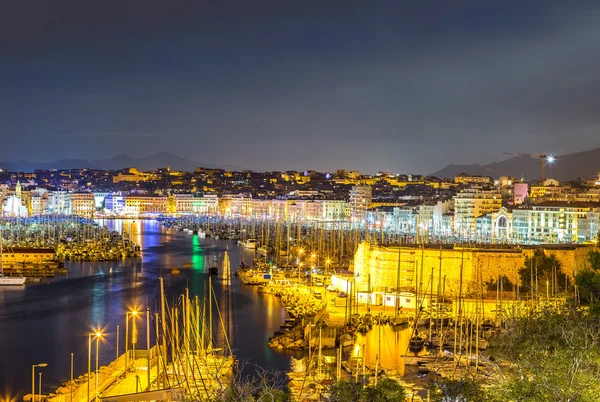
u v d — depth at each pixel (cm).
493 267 19662
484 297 18375
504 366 9431
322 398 8425
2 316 17950
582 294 12688
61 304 19625
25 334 15950
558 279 19275
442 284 19738
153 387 11181
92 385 11494
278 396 7956
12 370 13175
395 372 12256
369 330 16250
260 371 12688
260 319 17662
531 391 7125
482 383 8462
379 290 19588
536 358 8244
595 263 11656
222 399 7781
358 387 8194
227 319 17650
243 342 15212
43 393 11850
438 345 14350
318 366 12494
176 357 13162
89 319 17550
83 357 13988
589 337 9112
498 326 15350
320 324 14762
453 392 7631
